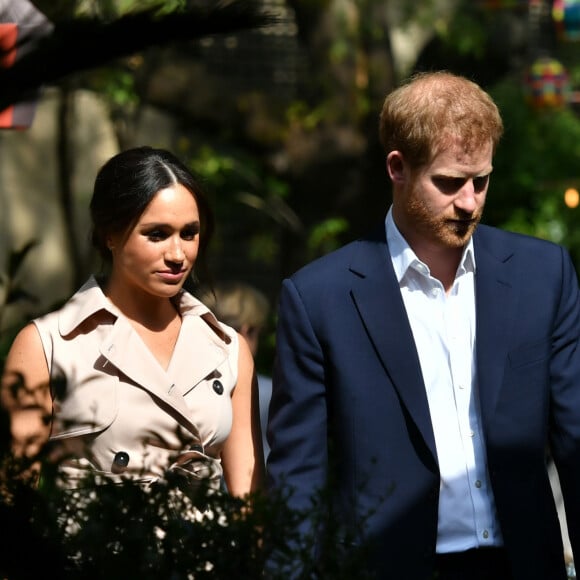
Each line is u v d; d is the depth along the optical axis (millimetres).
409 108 11125
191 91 34844
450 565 11242
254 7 5762
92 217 11578
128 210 11195
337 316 11664
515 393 11375
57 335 11328
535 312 11633
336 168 36094
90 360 11320
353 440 11383
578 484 11609
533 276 11797
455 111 10977
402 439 11320
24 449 6504
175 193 11281
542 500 11398
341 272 11844
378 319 11562
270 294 43625
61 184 34719
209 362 11836
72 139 37094
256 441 12234
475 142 10961
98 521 6758
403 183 11398
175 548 6879
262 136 35906
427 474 11195
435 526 11156
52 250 39344
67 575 5996
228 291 16406
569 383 11727
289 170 36406
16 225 39031
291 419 11656
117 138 36188
